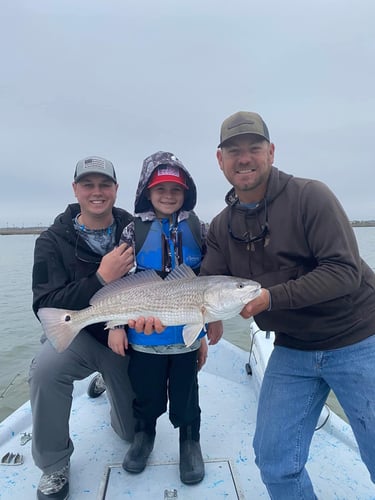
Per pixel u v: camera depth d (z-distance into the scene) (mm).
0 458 3268
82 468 3119
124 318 2797
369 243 37812
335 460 3090
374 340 2342
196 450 3035
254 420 3777
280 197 2506
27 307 12328
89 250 3266
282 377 2566
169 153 3168
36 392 2742
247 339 8328
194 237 3193
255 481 2906
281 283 2516
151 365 2975
